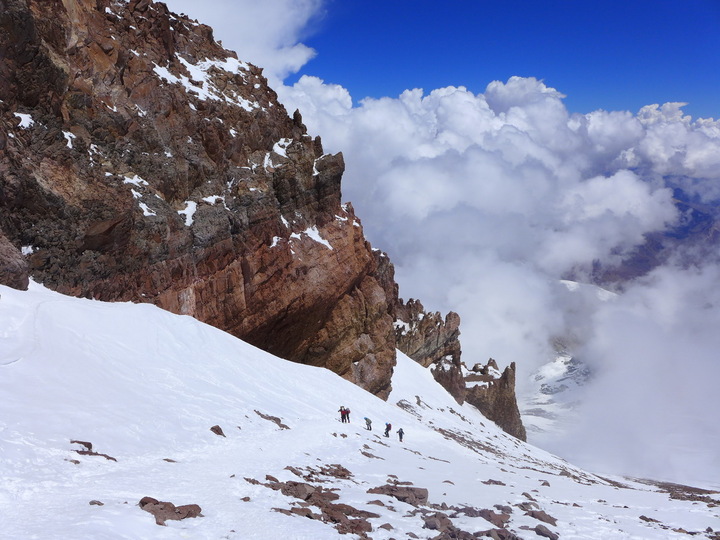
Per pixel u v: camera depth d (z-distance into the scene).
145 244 64.44
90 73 67.44
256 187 81.94
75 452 25.75
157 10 84.25
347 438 46.81
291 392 57.47
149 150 71.38
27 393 30.89
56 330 40.75
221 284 73.12
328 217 89.44
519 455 103.19
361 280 97.00
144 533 17.58
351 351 92.69
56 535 16.19
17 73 55.75
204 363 51.06
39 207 54.28
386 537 21.48
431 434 71.31
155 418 34.25
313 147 92.06
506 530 24.67
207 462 29.78
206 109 81.75
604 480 109.75
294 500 24.23
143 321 50.69
